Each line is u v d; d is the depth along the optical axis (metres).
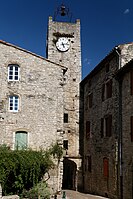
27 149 20.44
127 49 22.28
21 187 18.55
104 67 25.48
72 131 30.89
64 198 19.16
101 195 24.41
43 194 18.58
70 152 30.44
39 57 22.33
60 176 21.06
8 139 20.86
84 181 29.53
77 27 33.50
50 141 21.44
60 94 22.31
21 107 21.42
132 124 19.12
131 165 19.08
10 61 21.75
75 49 32.94
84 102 31.28
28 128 21.27
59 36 33.06
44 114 21.72
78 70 32.38
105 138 24.17
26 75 21.91
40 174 19.98
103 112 25.06
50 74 22.38
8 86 21.48
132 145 19.02
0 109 21.08
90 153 28.05
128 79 20.34
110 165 22.70
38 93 21.88
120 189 20.48
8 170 17.95
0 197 15.70
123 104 20.95
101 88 25.97
